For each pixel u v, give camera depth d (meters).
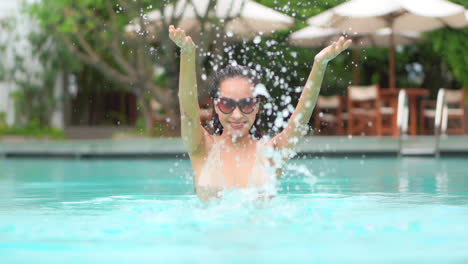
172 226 1.85
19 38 13.84
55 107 14.10
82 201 2.75
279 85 2.93
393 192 3.06
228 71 2.32
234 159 2.41
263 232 1.72
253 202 2.33
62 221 2.04
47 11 10.38
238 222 1.91
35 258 1.41
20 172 5.33
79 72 14.46
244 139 2.45
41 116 14.07
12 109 14.05
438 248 1.48
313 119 10.57
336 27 8.95
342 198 2.73
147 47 3.50
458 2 8.64
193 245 1.53
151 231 1.77
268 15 8.38
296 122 2.41
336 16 8.63
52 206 2.54
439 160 6.70
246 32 8.06
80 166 6.34
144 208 2.39
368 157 7.45
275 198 2.38
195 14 7.98
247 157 2.42
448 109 10.25
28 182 4.12
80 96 14.91
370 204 2.47
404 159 6.96
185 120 2.33
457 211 2.22
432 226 1.84
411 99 10.55
